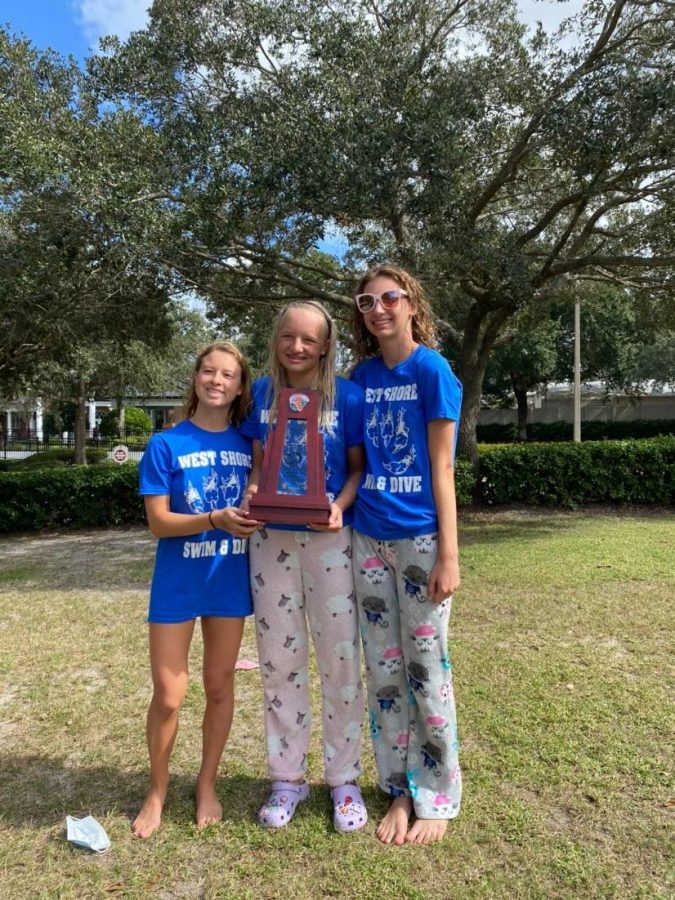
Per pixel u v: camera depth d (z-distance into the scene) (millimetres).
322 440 2199
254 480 2354
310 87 7387
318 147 6547
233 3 7781
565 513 9531
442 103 6891
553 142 7055
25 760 2818
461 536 7793
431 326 2420
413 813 2359
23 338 9352
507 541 7320
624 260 8633
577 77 6984
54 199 6680
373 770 2707
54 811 2441
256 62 8016
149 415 47781
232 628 2314
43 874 2096
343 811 2309
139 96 8391
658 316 11555
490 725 2979
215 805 2375
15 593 5668
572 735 2881
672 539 7277
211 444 2314
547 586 5301
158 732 2307
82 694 3494
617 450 9844
